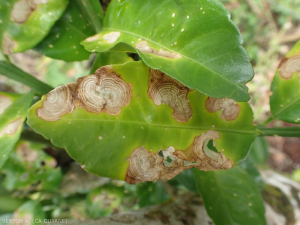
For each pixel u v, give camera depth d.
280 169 0.39
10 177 0.15
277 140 0.40
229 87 0.08
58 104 0.08
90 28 0.11
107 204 0.17
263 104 0.36
